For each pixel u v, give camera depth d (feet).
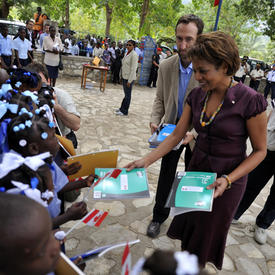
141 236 8.54
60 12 87.25
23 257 2.38
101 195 5.27
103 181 5.48
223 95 5.18
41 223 2.44
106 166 6.27
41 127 4.02
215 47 4.49
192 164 6.01
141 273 6.69
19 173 3.60
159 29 97.66
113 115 21.71
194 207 4.89
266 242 9.04
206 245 6.12
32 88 6.26
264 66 58.13
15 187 3.53
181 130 6.18
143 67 39.60
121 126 19.31
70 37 45.91
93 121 19.39
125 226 8.91
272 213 8.68
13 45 25.02
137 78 40.37
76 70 36.09
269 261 8.21
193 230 6.23
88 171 6.17
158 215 8.70
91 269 7.11
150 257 2.10
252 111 4.95
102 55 37.63
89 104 24.06
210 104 5.38
